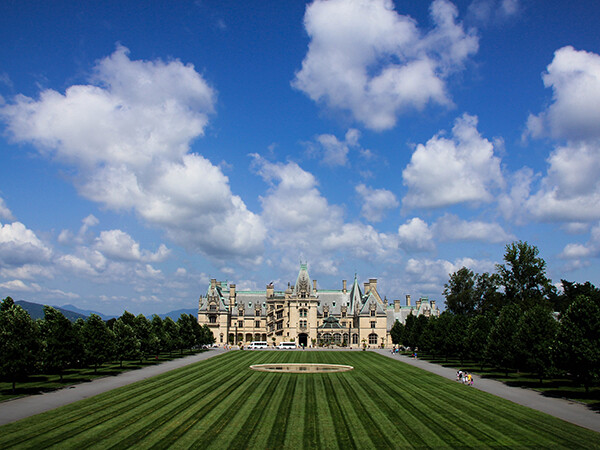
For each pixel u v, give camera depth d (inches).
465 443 1715.1
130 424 1947.6
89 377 3324.3
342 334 7662.4
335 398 2529.5
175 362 4500.5
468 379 3031.5
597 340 2416.3
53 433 1809.8
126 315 4421.8
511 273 4936.0
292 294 7701.8
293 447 1665.8
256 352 5935.0
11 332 2605.8
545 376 3100.4
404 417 2098.9
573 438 1763.0
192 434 1807.3
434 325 4795.8
